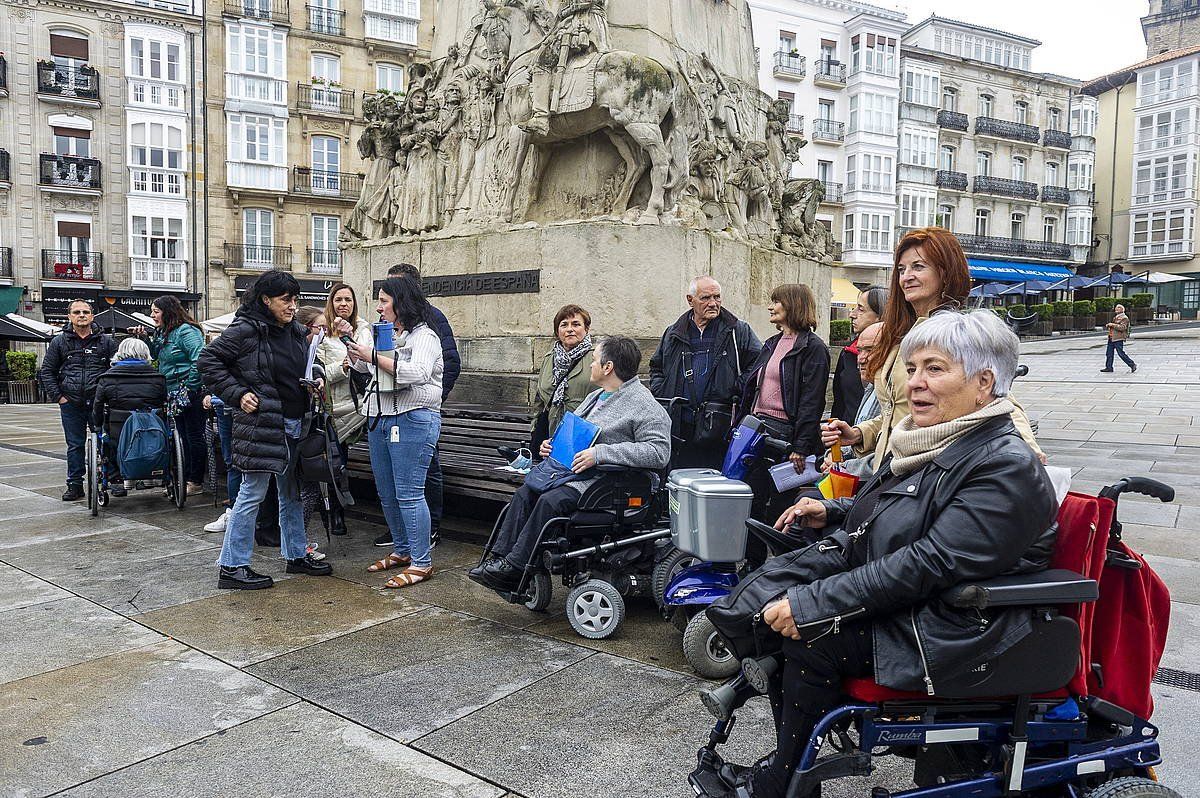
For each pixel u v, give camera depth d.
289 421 4.86
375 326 4.63
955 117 48.62
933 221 48.22
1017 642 1.94
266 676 3.50
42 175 32.12
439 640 3.94
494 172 8.12
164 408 7.04
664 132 7.35
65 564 5.25
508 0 8.20
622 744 2.92
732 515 3.43
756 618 2.20
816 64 45.12
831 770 2.03
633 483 4.08
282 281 4.70
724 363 4.79
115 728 3.04
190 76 33.97
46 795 2.59
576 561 4.07
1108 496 2.08
